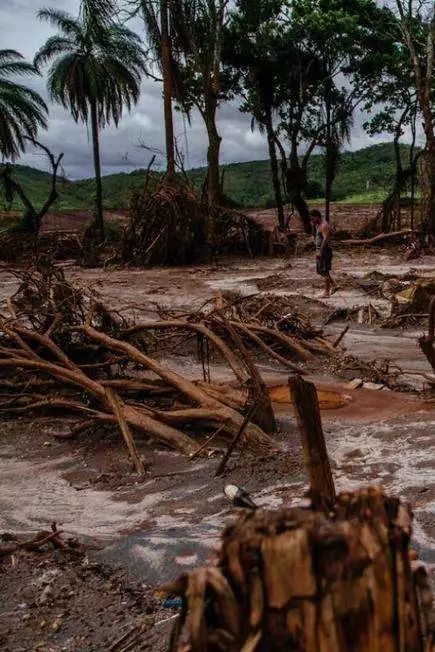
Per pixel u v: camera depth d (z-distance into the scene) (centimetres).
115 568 470
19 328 900
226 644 180
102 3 3134
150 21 3188
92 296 1140
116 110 3888
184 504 578
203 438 736
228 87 4003
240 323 1139
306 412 329
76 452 734
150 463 685
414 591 189
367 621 177
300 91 3875
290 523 180
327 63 3966
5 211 5566
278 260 2878
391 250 3105
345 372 1039
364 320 1483
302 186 3897
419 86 3325
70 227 5050
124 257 2814
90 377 912
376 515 186
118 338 960
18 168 9675
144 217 2800
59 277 1119
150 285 2245
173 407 782
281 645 177
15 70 4047
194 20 3158
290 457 665
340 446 695
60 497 620
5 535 527
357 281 2036
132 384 814
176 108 3775
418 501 532
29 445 763
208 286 2180
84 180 9788
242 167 12300
